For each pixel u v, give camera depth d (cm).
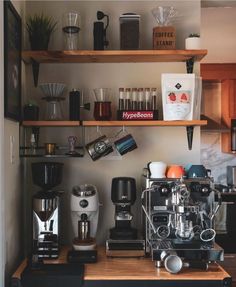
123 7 206
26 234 203
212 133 402
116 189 184
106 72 206
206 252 161
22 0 198
